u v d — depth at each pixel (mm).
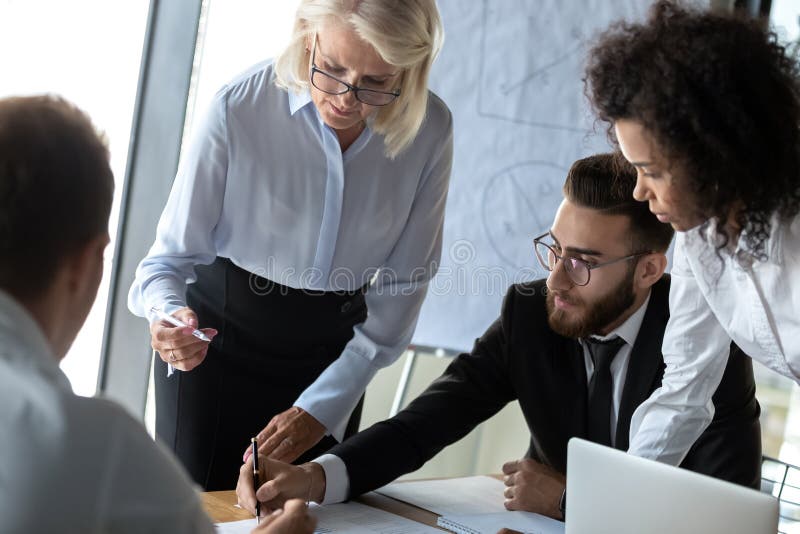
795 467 1812
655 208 1310
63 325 786
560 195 2455
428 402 1777
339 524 1427
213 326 1921
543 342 1797
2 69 2627
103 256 803
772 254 1347
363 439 1647
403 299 1933
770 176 1218
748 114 1185
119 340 2832
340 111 1634
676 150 1198
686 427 1603
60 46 2691
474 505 1618
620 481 1223
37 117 746
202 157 1754
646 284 1675
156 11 2713
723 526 1119
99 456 674
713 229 1350
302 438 1748
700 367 1576
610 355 1716
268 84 1756
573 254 1668
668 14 1243
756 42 1211
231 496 1532
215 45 2865
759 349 1485
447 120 1891
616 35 1290
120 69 2773
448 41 2488
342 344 1996
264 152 1760
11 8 2611
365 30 1499
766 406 2957
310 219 1820
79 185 746
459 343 2547
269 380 1953
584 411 1754
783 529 1744
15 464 652
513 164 2484
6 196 718
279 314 1906
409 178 1856
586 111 2400
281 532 928
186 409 1923
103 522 664
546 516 1587
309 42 1636
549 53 2434
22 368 691
